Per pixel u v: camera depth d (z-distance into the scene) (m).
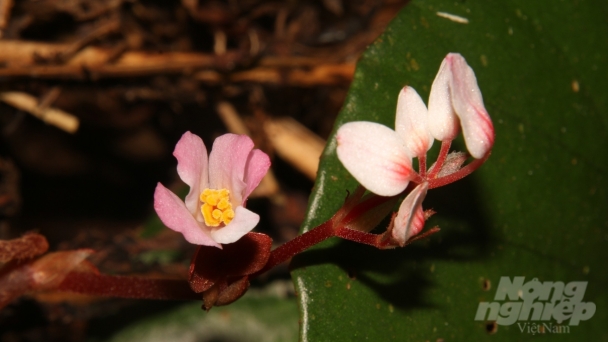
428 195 0.18
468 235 0.18
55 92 0.22
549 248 0.19
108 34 0.22
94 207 0.26
